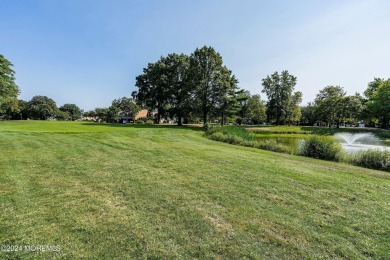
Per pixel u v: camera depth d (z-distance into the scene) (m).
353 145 18.94
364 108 44.78
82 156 7.44
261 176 5.67
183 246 2.61
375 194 4.61
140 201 3.83
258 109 63.34
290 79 51.94
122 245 2.58
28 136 12.16
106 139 12.58
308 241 2.80
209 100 37.44
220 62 37.00
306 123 70.81
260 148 13.18
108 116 67.75
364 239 2.89
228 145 13.38
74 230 2.86
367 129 39.59
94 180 4.88
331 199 4.24
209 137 18.75
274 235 2.91
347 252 2.60
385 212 3.72
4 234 2.71
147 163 6.76
